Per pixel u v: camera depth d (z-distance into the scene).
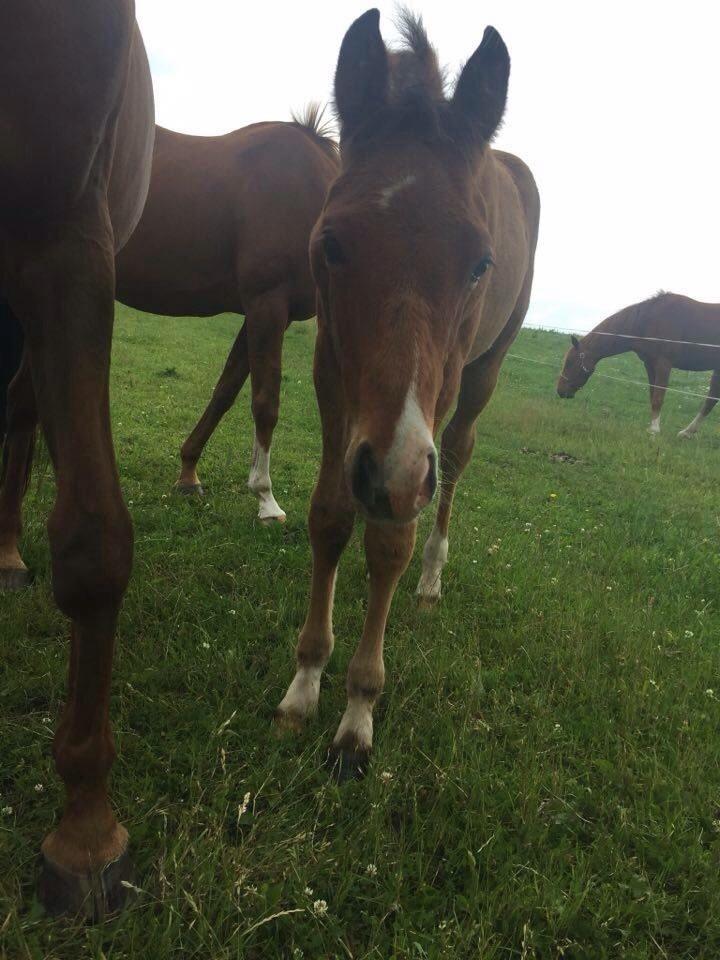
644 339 12.16
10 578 2.96
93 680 1.55
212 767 2.03
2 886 1.52
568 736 2.45
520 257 3.59
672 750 2.38
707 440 10.88
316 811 1.96
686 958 1.69
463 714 2.43
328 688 2.62
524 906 1.70
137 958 1.44
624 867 1.88
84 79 1.32
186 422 6.74
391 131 1.88
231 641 2.76
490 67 2.00
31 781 1.90
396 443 1.62
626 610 3.50
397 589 3.48
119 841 1.61
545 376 15.01
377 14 1.96
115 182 1.92
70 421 1.45
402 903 1.69
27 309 1.45
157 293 4.43
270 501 4.35
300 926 1.57
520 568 3.90
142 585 3.07
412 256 1.71
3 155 1.28
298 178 4.13
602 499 6.38
